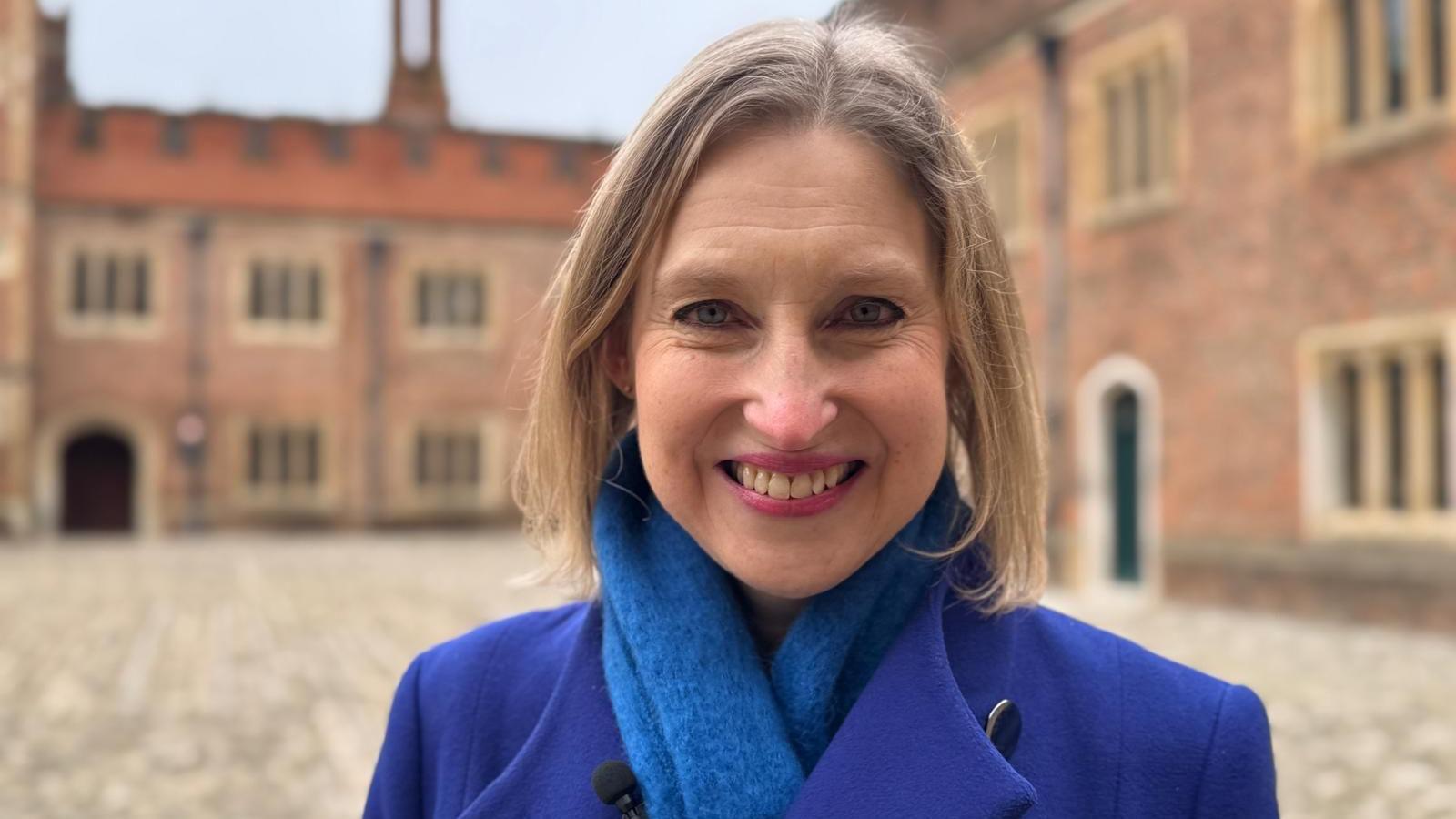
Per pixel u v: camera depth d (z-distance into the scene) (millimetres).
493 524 31156
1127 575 14805
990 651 1217
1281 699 7777
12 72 27344
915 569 1179
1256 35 12727
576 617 1384
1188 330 13680
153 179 29016
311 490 30219
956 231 1112
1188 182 13648
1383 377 11594
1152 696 1227
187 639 11141
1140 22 14328
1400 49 11477
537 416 1298
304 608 13523
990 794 1048
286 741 7047
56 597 14695
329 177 30344
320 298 30344
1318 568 11992
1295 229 12297
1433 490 11055
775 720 1101
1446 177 10727
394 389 30641
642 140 1110
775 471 1078
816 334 1080
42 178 28141
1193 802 1174
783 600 1214
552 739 1208
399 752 1331
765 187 1061
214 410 29312
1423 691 8039
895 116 1082
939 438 1103
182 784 6148
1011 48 16562
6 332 27125
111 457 29250
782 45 1118
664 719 1097
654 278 1118
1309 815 5316
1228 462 13133
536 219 31594
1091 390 15219
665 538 1208
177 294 29141
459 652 1370
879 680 1104
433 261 30969
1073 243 15570
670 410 1100
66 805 5777
